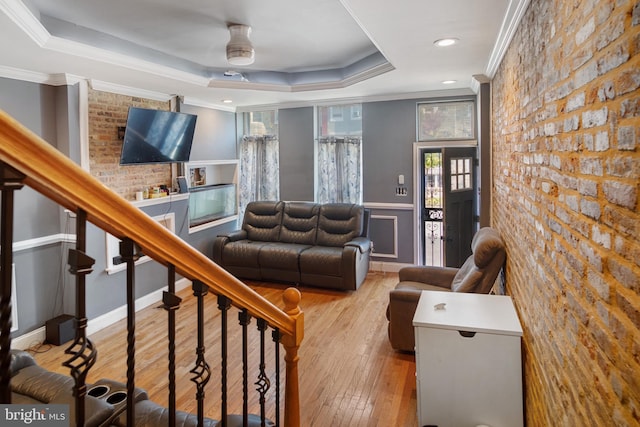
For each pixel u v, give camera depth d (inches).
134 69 137.5
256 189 249.3
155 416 59.6
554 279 57.3
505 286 116.0
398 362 124.0
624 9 33.7
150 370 119.9
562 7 52.9
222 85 180.9
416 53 124.2
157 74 147.6
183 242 37.5
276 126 246.4
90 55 120.8
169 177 196.4
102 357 128.1
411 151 212.5
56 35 116.3
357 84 181.2
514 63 96.4
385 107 215.8
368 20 94.5
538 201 68.6
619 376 34.7
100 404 56.6
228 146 243.9
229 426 59.3
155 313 166.6
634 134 32.1
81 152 148.3
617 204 35.3
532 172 74.2
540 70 66.7
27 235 135.3
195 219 214.7
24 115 134.6
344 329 149.1
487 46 116.4
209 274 42.1
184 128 184.9
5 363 25.4
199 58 165.5
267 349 134.0
